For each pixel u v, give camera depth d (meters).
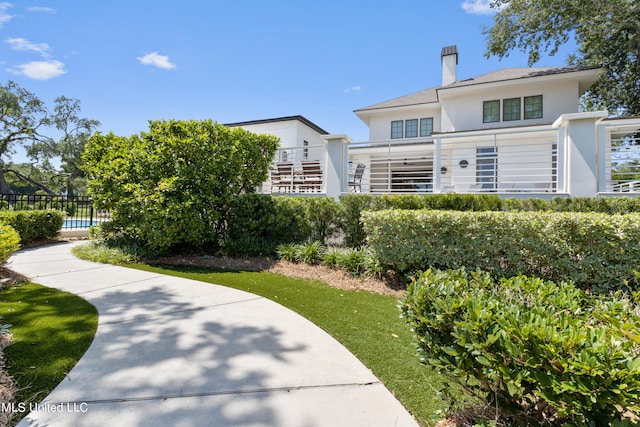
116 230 7.48
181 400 1.96
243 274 5.43
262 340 2.86
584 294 2.20
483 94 13.86
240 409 1.89
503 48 15.28
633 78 14.78
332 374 2.32
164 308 3.61
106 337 2.81
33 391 1.99
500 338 1.41
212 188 6.92
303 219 7.04
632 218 3.80
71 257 6.61
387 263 5.09
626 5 12.67
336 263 5.80
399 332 3.13
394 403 2.00
